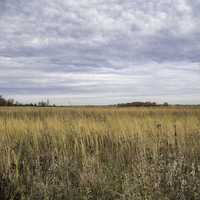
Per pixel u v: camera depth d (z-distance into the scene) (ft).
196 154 16.94
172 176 12.61
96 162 15.26
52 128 28.68
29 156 18.02
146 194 11.08
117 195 11.89
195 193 11.24
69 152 18.71
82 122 31.48
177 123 29.45
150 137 22.50
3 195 12.27
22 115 46.06
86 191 11.96
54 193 12.08
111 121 33.04
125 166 15.48
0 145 19.04
